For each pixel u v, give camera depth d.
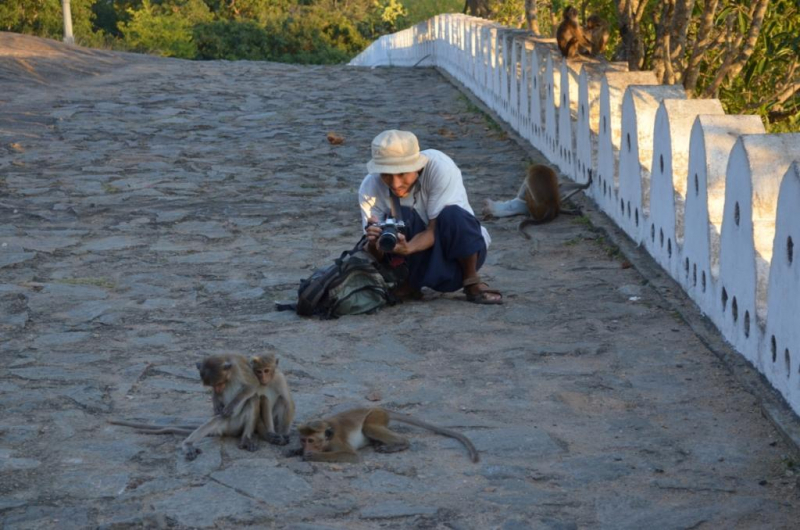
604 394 5.56
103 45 40.75
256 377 4.82
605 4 14.39
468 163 13.23
